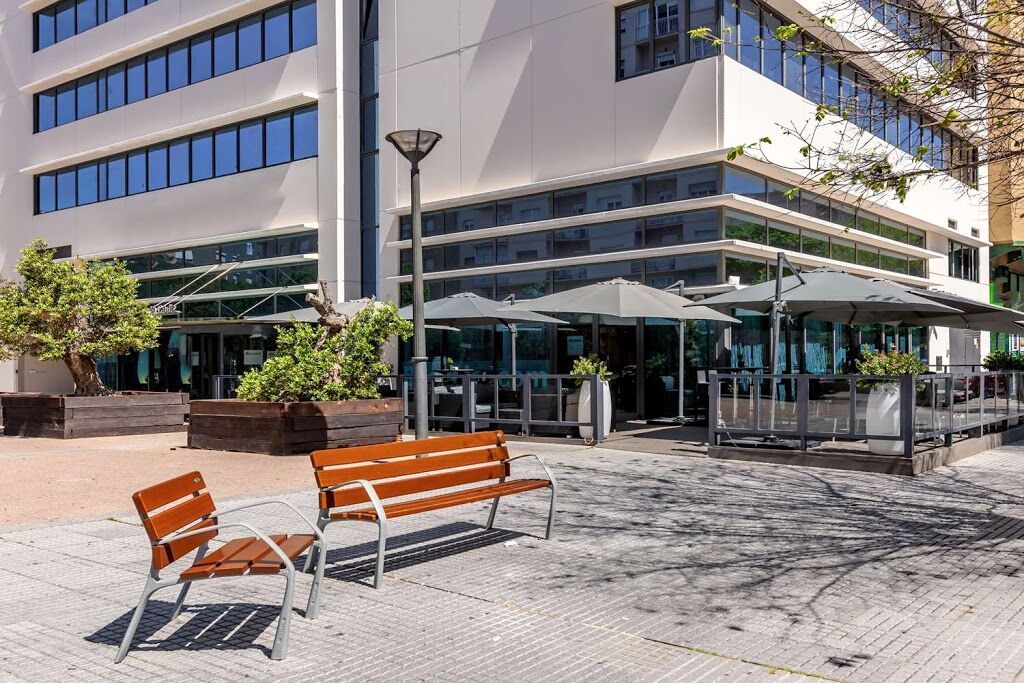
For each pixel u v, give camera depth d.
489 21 19.55
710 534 7.43
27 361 30.28
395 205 21.36
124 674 4.32
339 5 22.64
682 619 5.18
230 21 25.25
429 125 20.66
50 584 5.96
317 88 23.06
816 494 9.33
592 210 17.97
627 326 18.20
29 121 31.47
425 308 16.23
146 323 18.73
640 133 17.08
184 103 26.45
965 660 4.50
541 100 18.62
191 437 14.30
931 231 25.25
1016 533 7.45
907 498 9.09
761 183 17.48
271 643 4.77
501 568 6.34
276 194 23.95
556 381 14.66
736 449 12.05
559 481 10.23
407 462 6.51
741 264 16.83
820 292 12.25
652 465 11.59
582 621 5.14
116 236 28.39
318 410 13.27
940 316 15.55
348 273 22.64
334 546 7.05
